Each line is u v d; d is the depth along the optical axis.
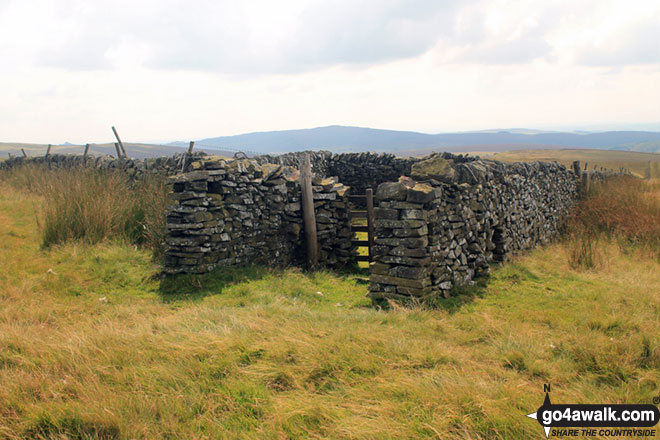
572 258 10.24
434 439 3.21
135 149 129.12
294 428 3.36
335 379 4.18
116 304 6.75
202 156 11.31
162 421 3.38
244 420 3.52
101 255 8.55
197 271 7.93
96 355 4.45
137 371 4.12
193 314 5.98
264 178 9.45
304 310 6.25
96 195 10.37
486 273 8.91
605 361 4.59
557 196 15.82
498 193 10.25
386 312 6.40
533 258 10.94
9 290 6.70
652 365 4.52
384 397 3.83
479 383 3.95
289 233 10.01
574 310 6.67
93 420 3.31
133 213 10.46
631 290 7.54
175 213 8.13
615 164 101.94
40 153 113.56
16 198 14.27
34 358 4.30
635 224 13.59
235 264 8.76
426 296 6.93
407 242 6.98
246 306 6.64
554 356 4.88
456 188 8.05
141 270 8.32
